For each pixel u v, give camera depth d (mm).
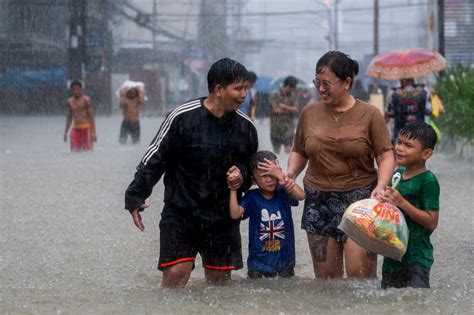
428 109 15672
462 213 12234
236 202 7207
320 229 7672
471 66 22078
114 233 10750
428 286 6938
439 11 28797
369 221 6586
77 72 52406
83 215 12180
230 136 7176
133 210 7219
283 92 21391
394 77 15789
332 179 7586
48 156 22469
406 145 6934
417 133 6906
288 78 21359
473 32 28750
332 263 7707
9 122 46219
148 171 7113
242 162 7305
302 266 8789
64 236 10508
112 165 19688
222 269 7371
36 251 9547
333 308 6234
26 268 8562
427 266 6949
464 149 20547
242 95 6992
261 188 7426
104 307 6352
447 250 9453
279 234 7512
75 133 24078
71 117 24109
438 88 21109
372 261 7520
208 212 7211
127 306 6375
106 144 27812
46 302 6570
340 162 7539
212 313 6113
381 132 7453
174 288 7125
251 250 7543
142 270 8531
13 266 8664
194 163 7133
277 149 21547
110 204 13297
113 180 16516
